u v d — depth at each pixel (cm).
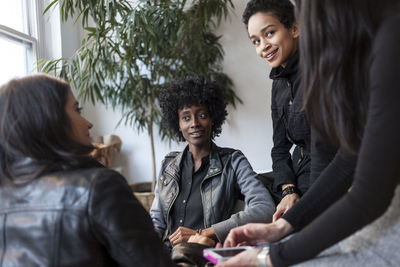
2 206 85
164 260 85
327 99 73
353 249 72
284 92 170
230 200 164
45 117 85
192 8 366
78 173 84
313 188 92
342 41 68
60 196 82
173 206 167
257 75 408
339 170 88
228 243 94
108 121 422
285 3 152
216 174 165
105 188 82
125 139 422
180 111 173
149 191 403
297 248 71
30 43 359
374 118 61
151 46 331
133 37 310
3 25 307
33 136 85
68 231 80
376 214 64
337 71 69
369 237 70
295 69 155
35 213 82
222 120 188
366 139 63
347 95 70
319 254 77
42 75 90
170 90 183
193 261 107
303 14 74
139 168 421
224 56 410
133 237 82
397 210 69
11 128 84
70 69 345
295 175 176
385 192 62
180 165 171
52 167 86
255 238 93
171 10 323
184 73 367
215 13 372
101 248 84
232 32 409
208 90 174
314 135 119
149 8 306
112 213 81
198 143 169
